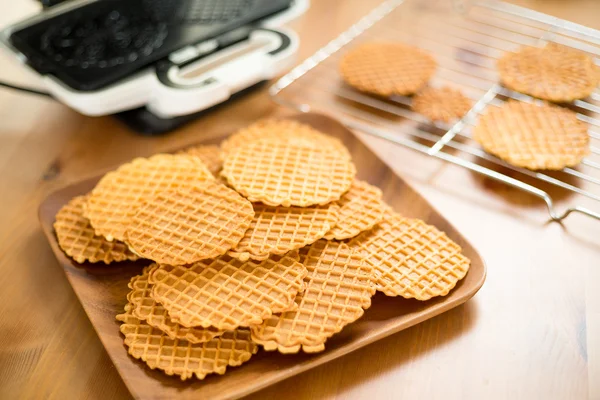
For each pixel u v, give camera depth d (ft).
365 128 2.39
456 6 3.00
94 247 1.99
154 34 2.46
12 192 2.27
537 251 2.08
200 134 2.46
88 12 2.56
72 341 1.89
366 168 2.25
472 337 1.88
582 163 2.27
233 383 1.71
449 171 2.33
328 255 1.95
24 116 2.53
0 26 2.98
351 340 1.79
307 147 2.21
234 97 2.56
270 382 1.72
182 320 1.76
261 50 2.44
